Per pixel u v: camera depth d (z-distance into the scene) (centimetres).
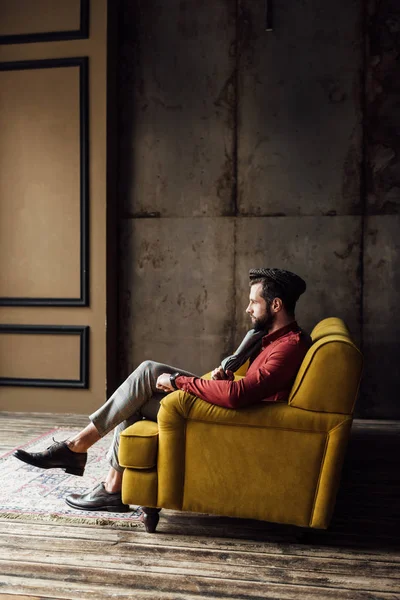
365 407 461
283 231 466
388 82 452
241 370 354
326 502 214
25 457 242
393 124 451
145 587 190
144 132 484
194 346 482
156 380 239
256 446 217
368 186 455
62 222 459
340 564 208
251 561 210
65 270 460
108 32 455
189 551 218
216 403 216
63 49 455
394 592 189
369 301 457
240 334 475
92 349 459
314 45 460
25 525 241
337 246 459
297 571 203
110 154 465
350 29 455
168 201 482
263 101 467
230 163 472
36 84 460
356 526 244
